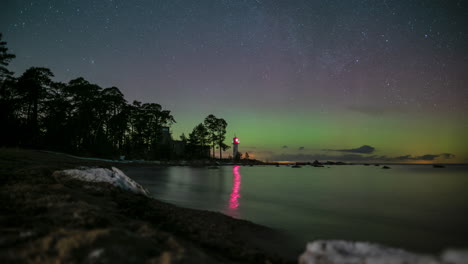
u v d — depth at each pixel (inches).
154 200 572.1
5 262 154.0
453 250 151.2
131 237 197.9
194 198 804.0
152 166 2674.7
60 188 418.0
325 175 2375.7
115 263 157.6
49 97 2162.9
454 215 660.1
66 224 242.1
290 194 1038.4
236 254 288.5
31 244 179.2
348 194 1067.9
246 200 835.4
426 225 556.4
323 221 575.2
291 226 516.1
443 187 1353.3
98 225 250.8
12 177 454.3
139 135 3457.2
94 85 2512.3
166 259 171.5
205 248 291.6
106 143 2583.7
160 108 3769.7
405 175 2465.6
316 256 202.4
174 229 339.6
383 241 442.0
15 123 1713.8
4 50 1684.3
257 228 464.8
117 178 607.2
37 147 1806.1
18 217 241.8
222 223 454.9
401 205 808.3
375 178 2005.4
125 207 408.5
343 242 212.1
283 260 294.7
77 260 156.7
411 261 157.8
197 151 4569.4
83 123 2440.9
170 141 4119.1
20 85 1927.9
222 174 2162.9
